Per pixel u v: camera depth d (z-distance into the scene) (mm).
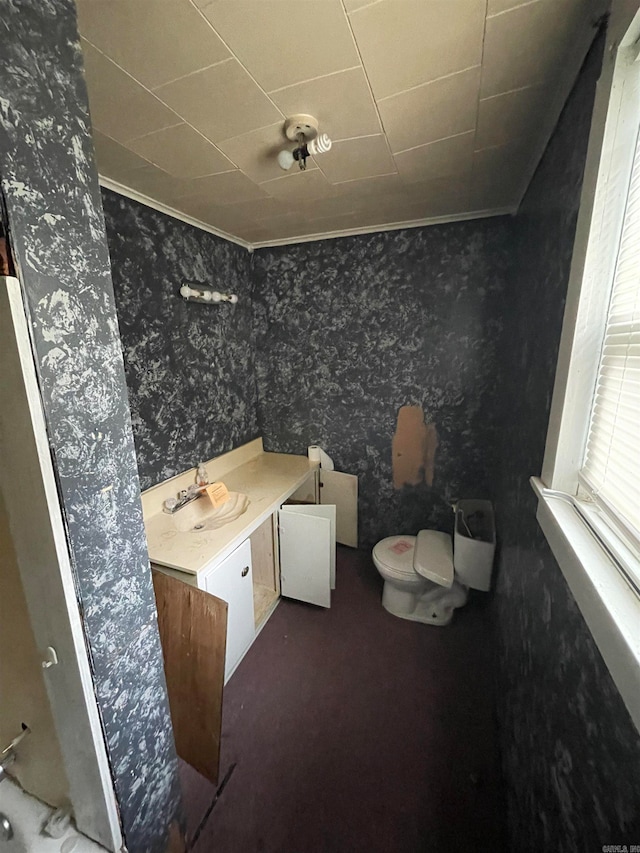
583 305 887
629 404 749
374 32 812
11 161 597
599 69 804
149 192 1636
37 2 616
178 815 1121
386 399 2424
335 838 1129
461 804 1207
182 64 892
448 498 2418
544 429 1151
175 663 1351
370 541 2693
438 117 1137
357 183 1596
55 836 1011
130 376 1700
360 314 2363
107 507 828
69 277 708
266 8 745
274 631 1979
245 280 2512
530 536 1216
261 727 1471
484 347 2145
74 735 884
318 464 2625
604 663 605
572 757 701
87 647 811
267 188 1615
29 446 689
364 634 1949
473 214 1991
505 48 866
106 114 1080
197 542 1589
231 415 2463
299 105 1064
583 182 875
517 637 1250
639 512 688
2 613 883
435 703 1562
